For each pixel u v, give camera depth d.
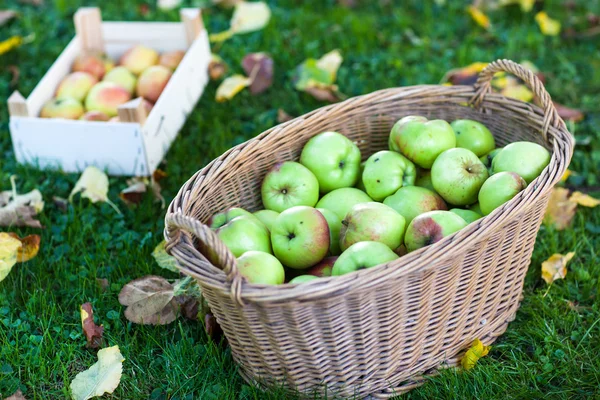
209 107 2.18
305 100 2.19
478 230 1.52
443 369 1.64
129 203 1.93
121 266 1.83
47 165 2.00
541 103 1.69
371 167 1.74
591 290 1.77
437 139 1.72
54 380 1.67
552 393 1.63
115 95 2.06
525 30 2.38
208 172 1.67
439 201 1.71
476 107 1.80
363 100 1.80
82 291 1.79
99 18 2.20
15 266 1.83
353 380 1.60
